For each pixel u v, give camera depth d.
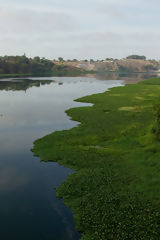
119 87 105.50
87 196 22.66
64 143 36.38
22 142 38.53
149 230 17.95
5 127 47.16
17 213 21.23
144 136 36.06
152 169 26.64
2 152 34.41
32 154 33.62
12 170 28.88
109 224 18.81
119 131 41.22
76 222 19.86
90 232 18.48
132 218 19.28
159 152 30.41
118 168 27.64
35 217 20.73
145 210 20.19
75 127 44.72
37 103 74.50
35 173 28.17
